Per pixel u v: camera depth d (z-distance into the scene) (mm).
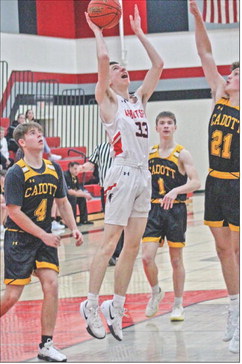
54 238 6430
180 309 7887
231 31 24547
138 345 6906
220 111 6477
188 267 11344
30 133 6574
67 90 23312
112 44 24734
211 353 6422
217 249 6668
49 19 24359
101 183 10234
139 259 12641
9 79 22344
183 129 25172
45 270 6590
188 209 21141
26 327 7965
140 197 6543
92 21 6508
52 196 6695
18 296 6652
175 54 24984
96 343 7105
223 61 24656
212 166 6539
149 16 24891
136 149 6469
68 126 24766
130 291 9766
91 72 25031
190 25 24828
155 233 7816
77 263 12367
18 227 6582
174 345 6809
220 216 6559
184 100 25062
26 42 23703
